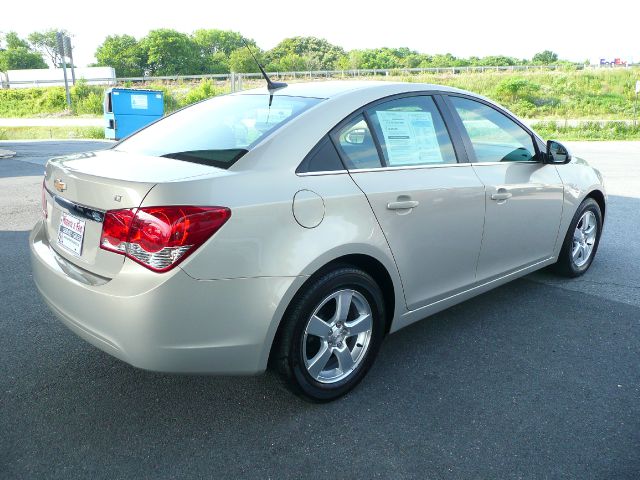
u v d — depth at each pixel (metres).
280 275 2.36
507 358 3.25
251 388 2.90
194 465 2.30
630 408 2.74
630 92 40.72
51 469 2.26
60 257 2.61
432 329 3.64
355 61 87.06
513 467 2.30
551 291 4.34
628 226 6.54
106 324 2.28
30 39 123.12
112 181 2.26
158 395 2.82
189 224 2.16
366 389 2.90
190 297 2.20
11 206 7.50
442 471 2.27
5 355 3.21
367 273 2.87
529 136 3.92
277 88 3.25
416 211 2.92
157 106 20.08
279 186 2.43
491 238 3.46
